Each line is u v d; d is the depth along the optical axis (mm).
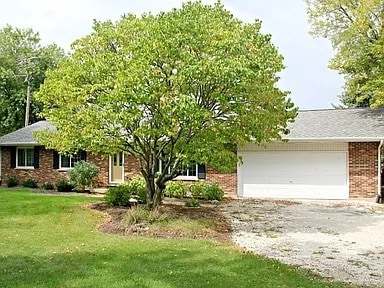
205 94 11867
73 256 8539
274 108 13070
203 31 11188
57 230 11344
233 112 12398
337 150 19219
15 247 9305
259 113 12375
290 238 10930
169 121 11352
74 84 12516
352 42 21812
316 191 19422
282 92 13266
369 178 18797
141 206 13805
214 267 7824
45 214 13648
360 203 17750
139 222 11984
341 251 9523
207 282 6867
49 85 12969
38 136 14617
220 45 11055
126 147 13328
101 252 8914
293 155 19766
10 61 40281
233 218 13961
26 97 39469
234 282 6875
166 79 11562
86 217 13312
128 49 11812
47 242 9859
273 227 12477
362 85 22297
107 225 12125
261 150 20125
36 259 8297
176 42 10977
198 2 12375
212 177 20625
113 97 10969
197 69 10742
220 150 12148
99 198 17781
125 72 11078
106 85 11688
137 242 10016
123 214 13703
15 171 24688
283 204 17516
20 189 22281
